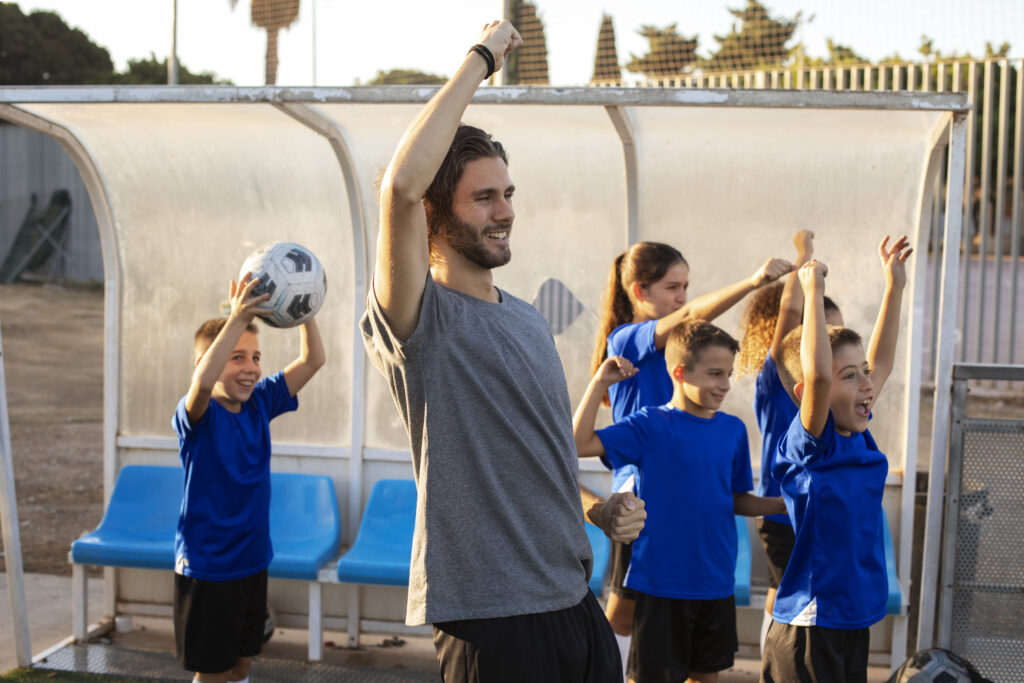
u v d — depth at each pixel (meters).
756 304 3.59
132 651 3.78
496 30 1.69
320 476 4.06
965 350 5.93
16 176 16.17
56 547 5.13
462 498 1.69
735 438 2.86
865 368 2.63
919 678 2.79
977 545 3.04
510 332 1.74
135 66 24.94
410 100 3.08
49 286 15.62
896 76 5.77
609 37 6.84
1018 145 5.70
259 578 3.17
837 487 2.55
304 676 3.57
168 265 4.20
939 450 3.02
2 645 3.84
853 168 3.77
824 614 2.53
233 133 4.02
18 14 23.77
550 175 4.01
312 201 4.12
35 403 8.91
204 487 3.04
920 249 3.67
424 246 1.63
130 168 4.13
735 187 3.88
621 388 3.18
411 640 3.99
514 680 1.67
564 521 1.77
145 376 4.23
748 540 3.67
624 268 3.25
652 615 2.78
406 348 1.66
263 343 4.21
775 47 6.49
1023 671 3.02
